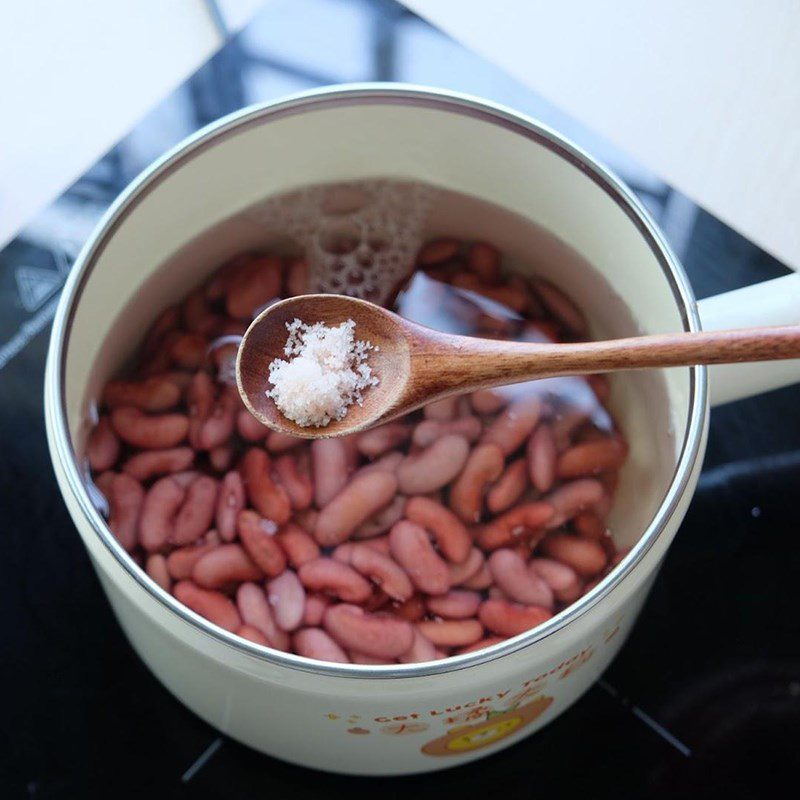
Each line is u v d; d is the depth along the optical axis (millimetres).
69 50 549
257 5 574
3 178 530
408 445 390
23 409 427
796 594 416
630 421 396
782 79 443
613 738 399
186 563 371
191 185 379
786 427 431
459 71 456
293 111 373
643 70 448
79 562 414
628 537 377
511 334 408
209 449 388
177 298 413
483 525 381
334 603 366
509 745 392
